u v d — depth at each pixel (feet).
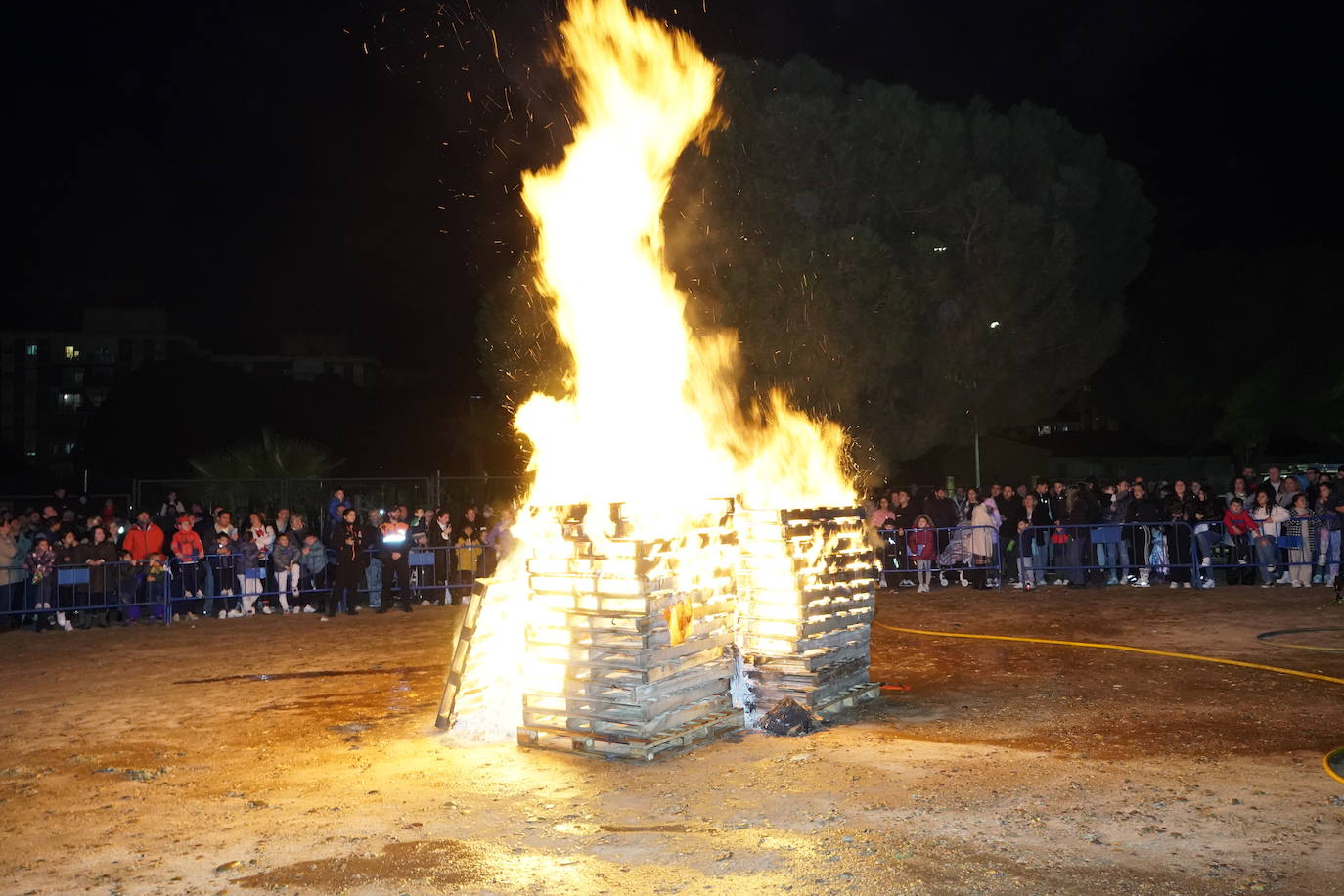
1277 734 26.11
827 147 82.23
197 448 172.04
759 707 29.78
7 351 293.43
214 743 28.81
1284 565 54.39
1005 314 86.12
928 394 89.30
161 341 297.53
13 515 59.88
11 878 18.70
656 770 24.73
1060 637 42.47
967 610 51.60
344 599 61.57
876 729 28.17
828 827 20.04
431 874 18.21
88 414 292.81
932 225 85.81
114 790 24.34
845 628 31.01
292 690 36.40
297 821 21.54
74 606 53.36
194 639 49.57
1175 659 36.50
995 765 24.09
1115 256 95.71
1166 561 57.67
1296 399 129.70
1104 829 19.45
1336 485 54.44
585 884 17.56
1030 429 166.09
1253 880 16.81
